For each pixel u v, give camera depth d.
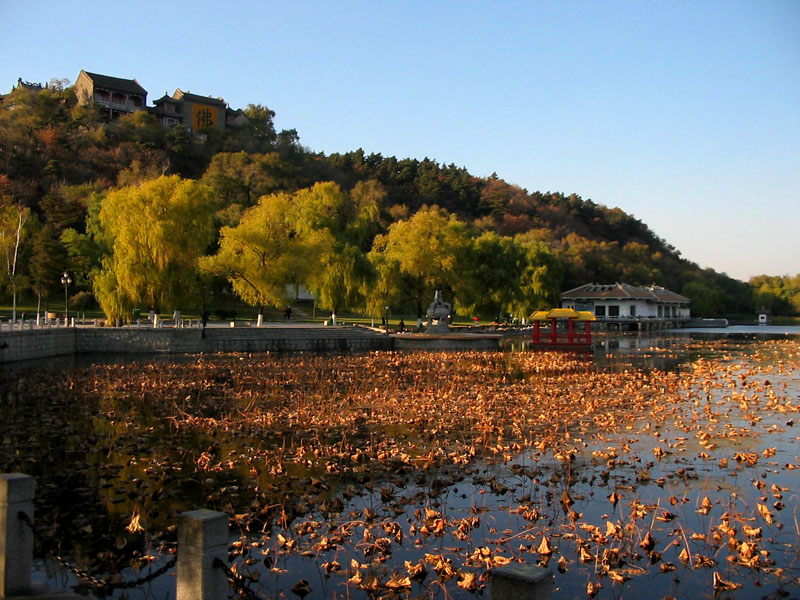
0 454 16.09
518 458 16.09
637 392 27.33
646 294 111.25
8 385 28.00
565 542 10.77
